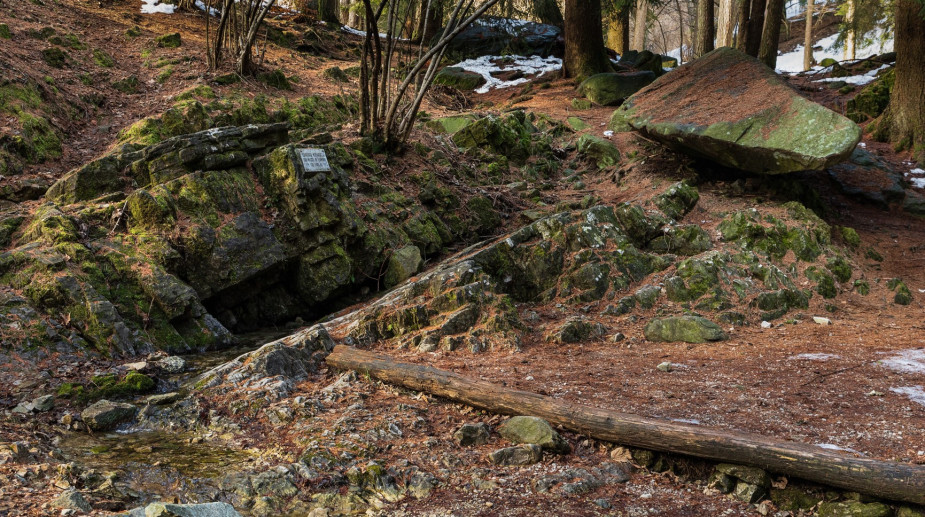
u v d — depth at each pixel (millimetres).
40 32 11484
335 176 8719
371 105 10273
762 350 6590
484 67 19906
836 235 9773
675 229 8961
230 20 13383
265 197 8258
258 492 3871
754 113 9633
